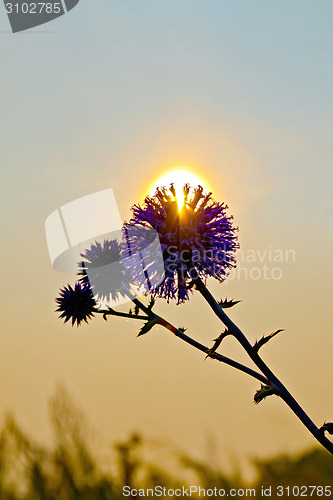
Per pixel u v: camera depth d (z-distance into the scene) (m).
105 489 5.97
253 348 3.19
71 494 5.98
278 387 3.14
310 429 3.06
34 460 6.07
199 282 3.38
